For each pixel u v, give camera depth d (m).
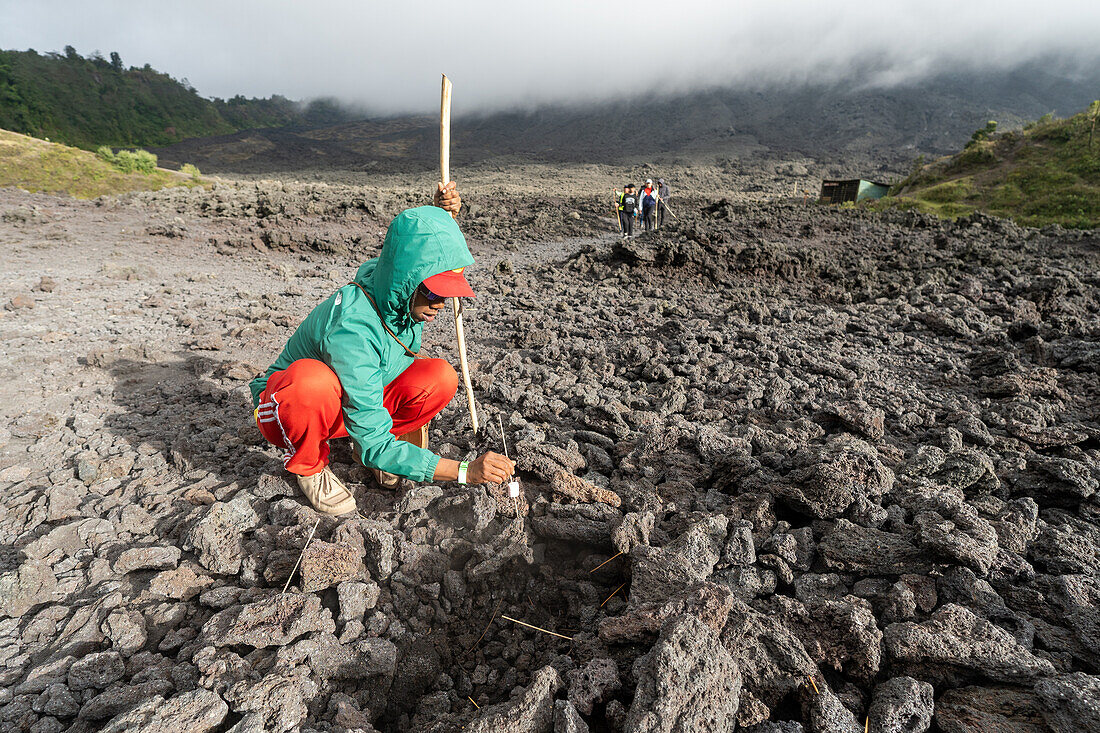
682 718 1.67
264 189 22.80
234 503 2.65
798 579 2.42
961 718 1.77
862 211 20.64
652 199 17.56
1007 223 17.81
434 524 2.79
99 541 2.66
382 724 2.12
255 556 2.49
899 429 3.84
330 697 2.00
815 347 5.86
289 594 2.23
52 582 2.42
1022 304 7.63
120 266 8.42
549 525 2.74
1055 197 26.98
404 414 2.99
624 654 2.06
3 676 2.02
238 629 2.09
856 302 8.45
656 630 1.99
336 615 2.32
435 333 6.37
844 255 12.39
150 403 4.12
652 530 2.71
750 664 1.91
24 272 7.91
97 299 6.80
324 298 7.72
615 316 7.24
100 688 1.97
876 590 2.32
